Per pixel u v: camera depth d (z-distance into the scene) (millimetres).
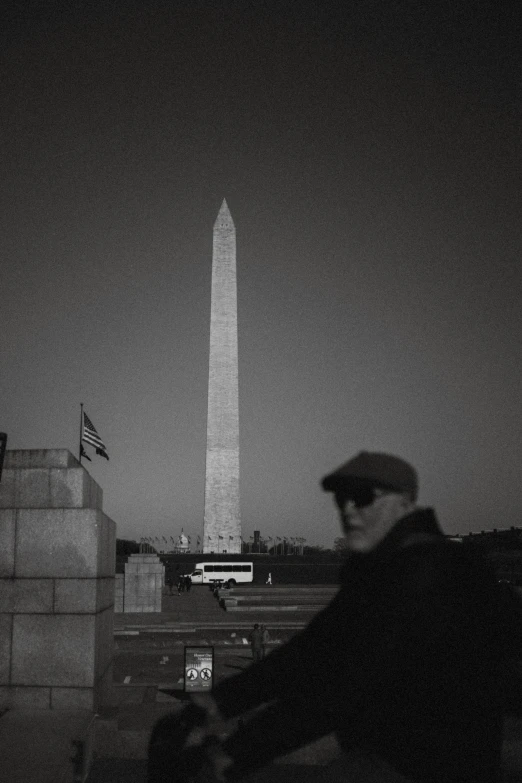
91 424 27594
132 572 50812
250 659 29281
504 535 50062
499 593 2855
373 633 2623
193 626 44000
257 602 58656
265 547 130750
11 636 13523
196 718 2807
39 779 9289
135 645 35062
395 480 2863
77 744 11016
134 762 12516
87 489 14453
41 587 13609
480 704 2654
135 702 16031
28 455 13961
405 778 2641
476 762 2643
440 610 2621
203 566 87062
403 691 2619
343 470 2910
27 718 12578
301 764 11938
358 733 2705
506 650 2787
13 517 13797
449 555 2758
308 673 2703
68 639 13469
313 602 58219
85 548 13656
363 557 2855
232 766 2594
